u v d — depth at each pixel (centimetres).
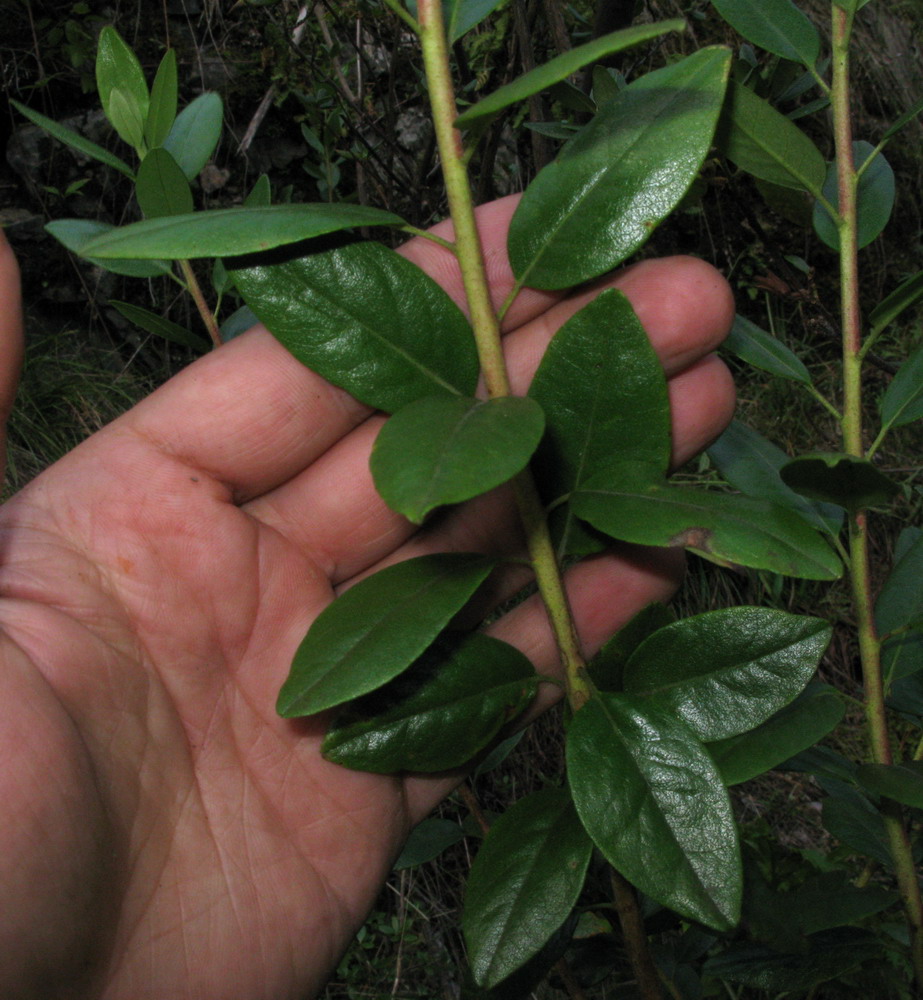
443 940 45
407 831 25
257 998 22
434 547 26
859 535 23
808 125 68
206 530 23
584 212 19
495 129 41
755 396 64
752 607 20
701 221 63
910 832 28
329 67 47
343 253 19
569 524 20
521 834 19
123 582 22
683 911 17
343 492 25
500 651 20
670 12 55
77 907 19
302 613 24
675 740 18
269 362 23
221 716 23
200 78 54
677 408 24
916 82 73
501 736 26
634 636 21
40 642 20
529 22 39
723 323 23
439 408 16
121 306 28
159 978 21
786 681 19
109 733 21
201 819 22
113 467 23
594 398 19
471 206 18
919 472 63
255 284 19
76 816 19
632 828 18
